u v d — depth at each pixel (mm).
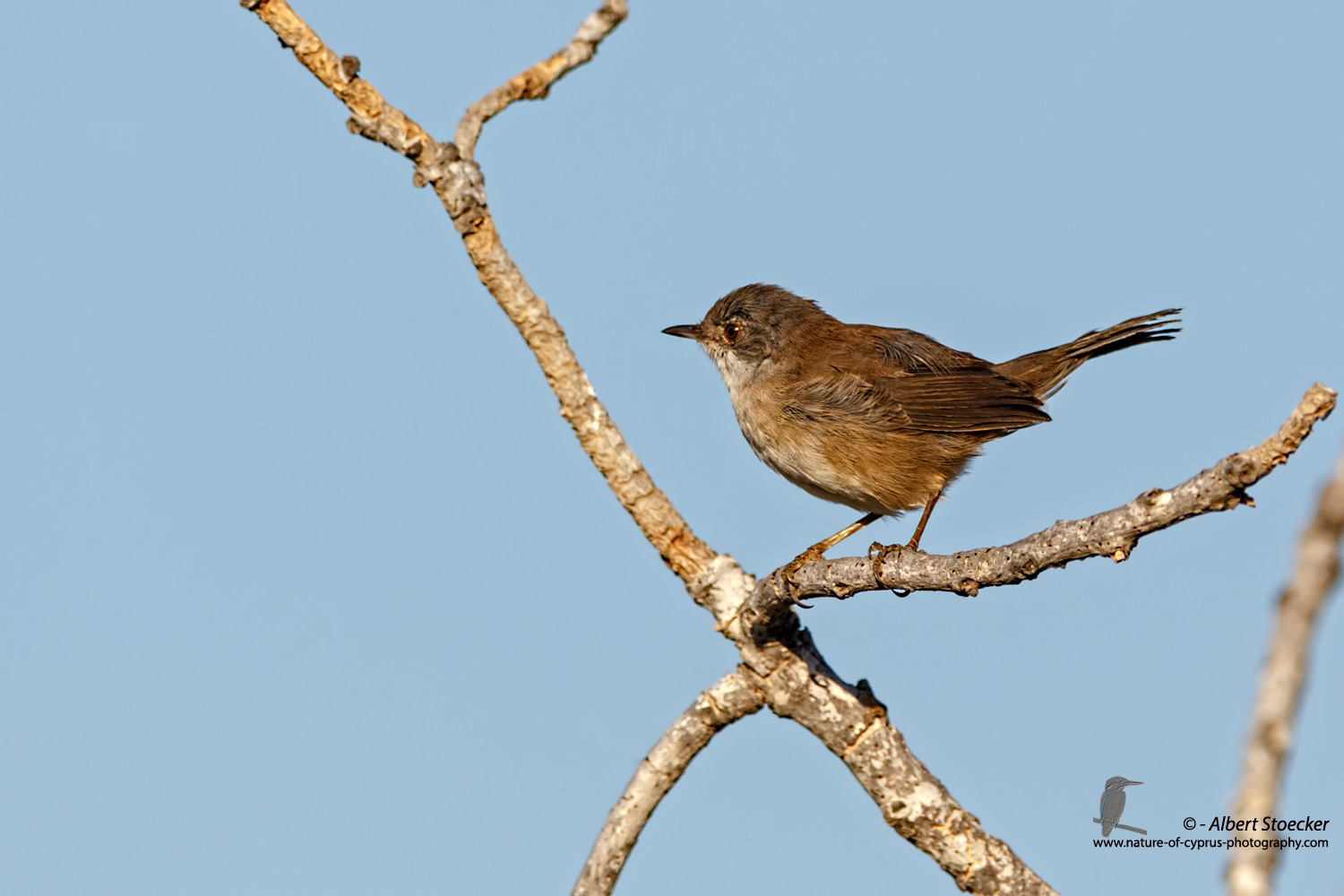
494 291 10492
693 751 10633
